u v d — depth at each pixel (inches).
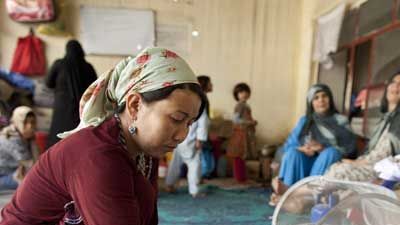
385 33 108.9
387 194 36.3
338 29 125.7
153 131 26.0
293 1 165.8
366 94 117.6
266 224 88.0
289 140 108.7
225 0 163.2
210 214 95.8
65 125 104.8
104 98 30.0
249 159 149.1
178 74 25.5
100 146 25.0
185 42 162.9
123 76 27.8
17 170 102.8
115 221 23.6
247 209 100.6
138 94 26.0
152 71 25.6
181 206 103.0
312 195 41.0
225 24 164.1
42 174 27.1
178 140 26.7
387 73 106.6
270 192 120.8
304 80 159.8
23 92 151.7
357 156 98.4
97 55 159.0
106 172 23.9
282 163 102.1
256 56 166.7
